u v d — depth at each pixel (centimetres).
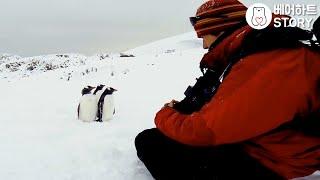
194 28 271
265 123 226
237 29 252
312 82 222
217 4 254
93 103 607
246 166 255
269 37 229
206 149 271
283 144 237
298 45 229
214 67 273
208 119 236
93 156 396
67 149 426
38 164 377
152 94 998
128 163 367
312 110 226
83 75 1548
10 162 383
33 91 1184
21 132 521
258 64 228
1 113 707
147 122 596
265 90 222
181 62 1633
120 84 1238
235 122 228
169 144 291
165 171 286
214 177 267
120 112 712
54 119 634
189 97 293
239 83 229
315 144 236
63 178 339
